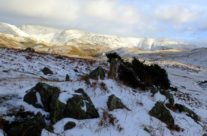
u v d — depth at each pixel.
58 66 25.61
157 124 13.87
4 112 11.62
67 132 11.16
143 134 12.41
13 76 18.44
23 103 12.68
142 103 15.85
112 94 14.12
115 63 18.41
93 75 16.80
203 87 42.97
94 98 14.32
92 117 12.46
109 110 13.49
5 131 10.38
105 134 11.55
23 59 25.42
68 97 12.52
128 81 19.25
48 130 10.87
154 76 22.73
